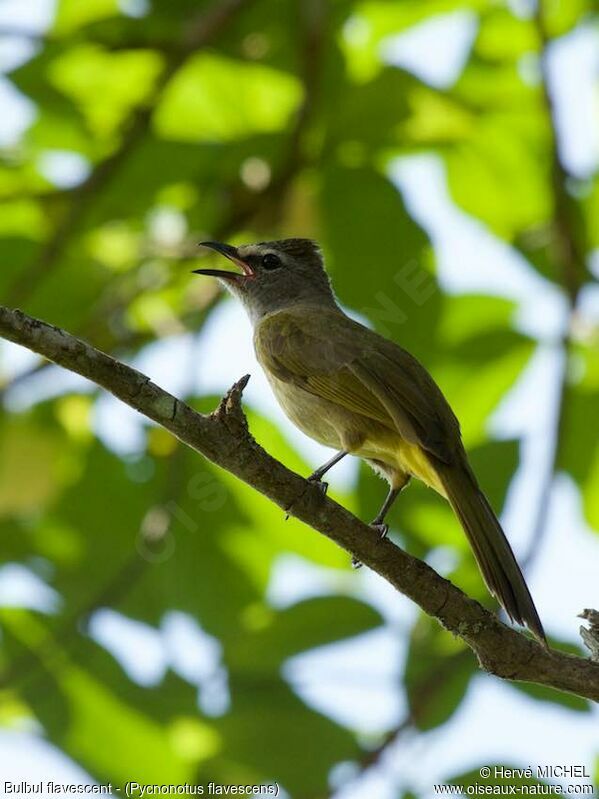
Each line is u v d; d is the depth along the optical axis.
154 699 12.55
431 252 12.99
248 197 13.80
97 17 13.51
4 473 13.80
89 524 14.30
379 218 12.95
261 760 12.01
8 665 12.93
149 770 12.34
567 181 13.13
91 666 12.80
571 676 8.49
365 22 14.23
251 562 13.82
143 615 13.80
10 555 14.21
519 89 14.08
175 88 13.80
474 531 9.30
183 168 13.47
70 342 7.98
